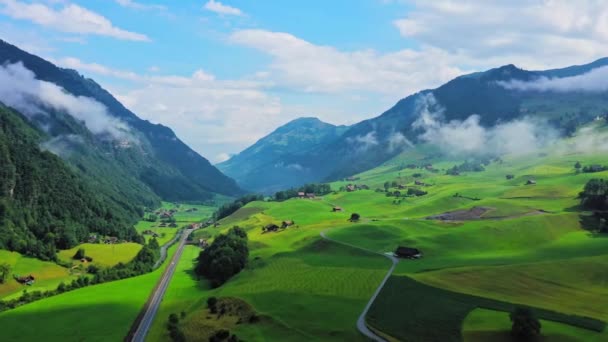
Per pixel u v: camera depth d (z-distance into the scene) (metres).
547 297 142.25
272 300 157.50
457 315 129.88
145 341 133.50
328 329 129.00
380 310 141.00
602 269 164.12
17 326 147.88
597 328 116.62
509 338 113.69
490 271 168.62
